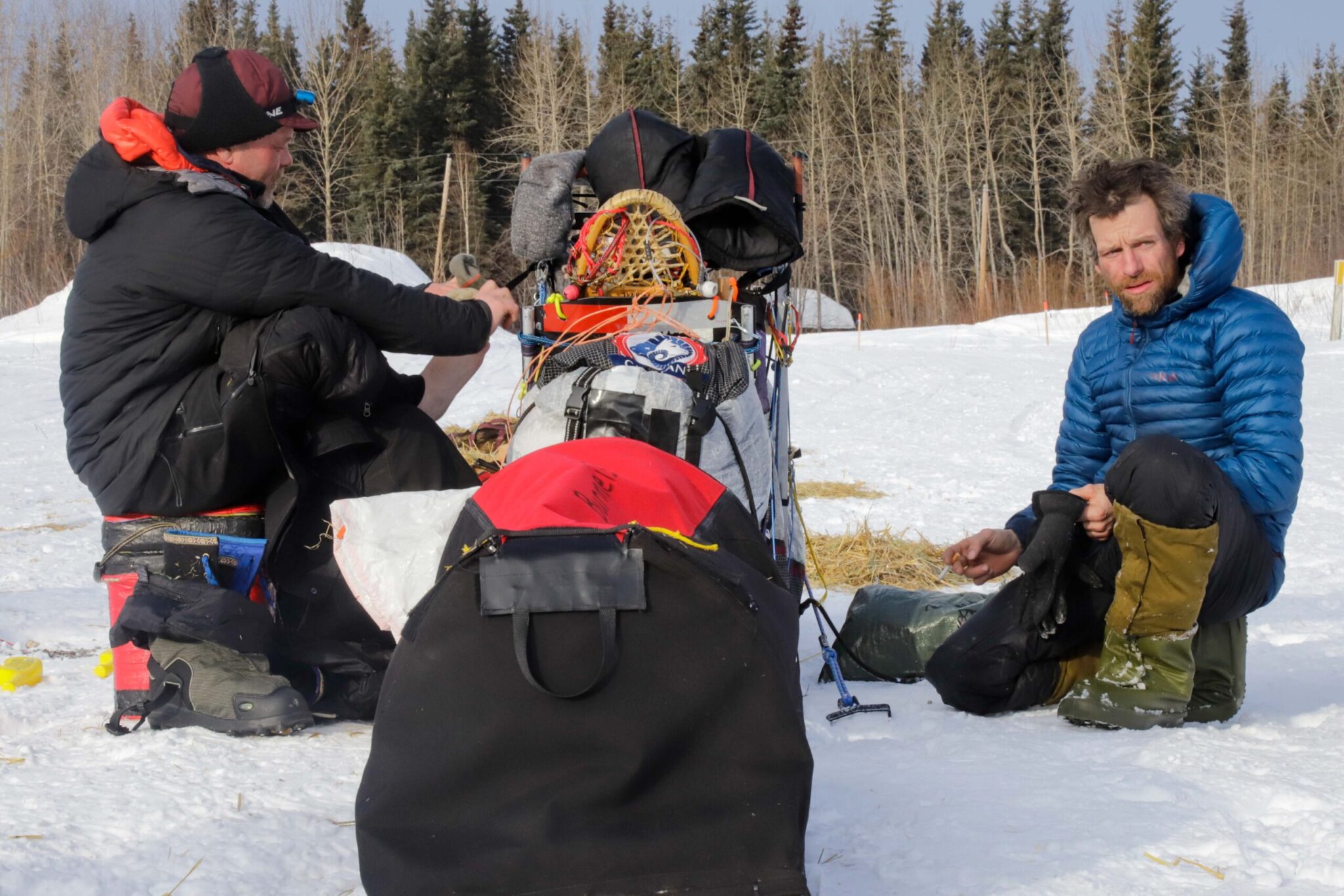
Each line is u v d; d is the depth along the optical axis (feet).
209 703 10.00
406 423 11.09
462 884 5.81
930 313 137.18
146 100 138.10
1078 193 10.85
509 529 6.43
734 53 188.85
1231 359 10.47
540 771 5.99
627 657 6.08
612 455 7.22
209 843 7.45
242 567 10.53
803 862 6.05
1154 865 7.00
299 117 11.40
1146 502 9.59
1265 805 8.06
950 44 205.16
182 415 10.27
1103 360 11.40
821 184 165.27
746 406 9.49
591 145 12.50
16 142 134.31
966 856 7.18
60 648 14.15
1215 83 183.52
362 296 10.65
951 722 10.63
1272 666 12.95
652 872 5.86
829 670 12.74
